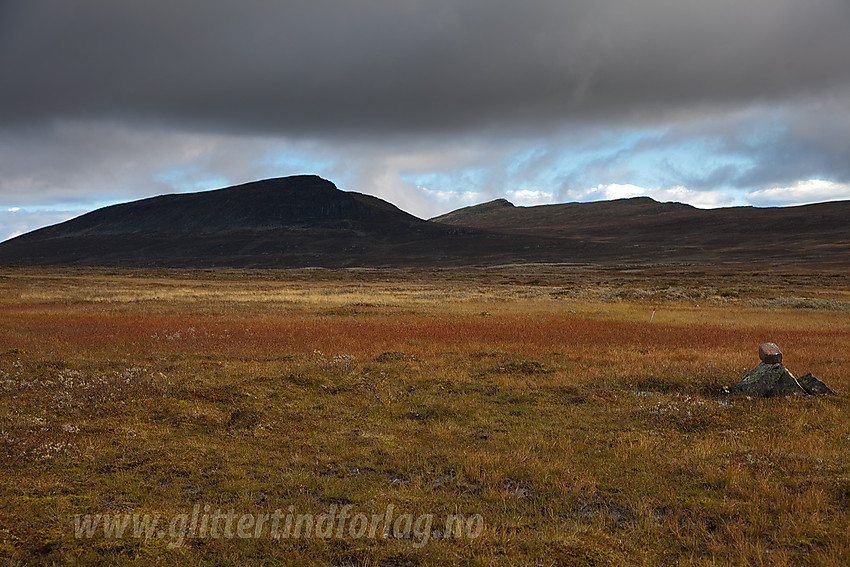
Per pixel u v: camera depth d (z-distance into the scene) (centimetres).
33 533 562
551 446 916
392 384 1380
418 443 929
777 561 526
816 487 709
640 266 13488
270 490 709
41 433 891
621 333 2420
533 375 1513
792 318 3288
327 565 525
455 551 552
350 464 817
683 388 1388
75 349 1833
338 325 2658
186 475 750
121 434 912
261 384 1288
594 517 649
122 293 5100
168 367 1513
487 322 2858
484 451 879
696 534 599
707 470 788
